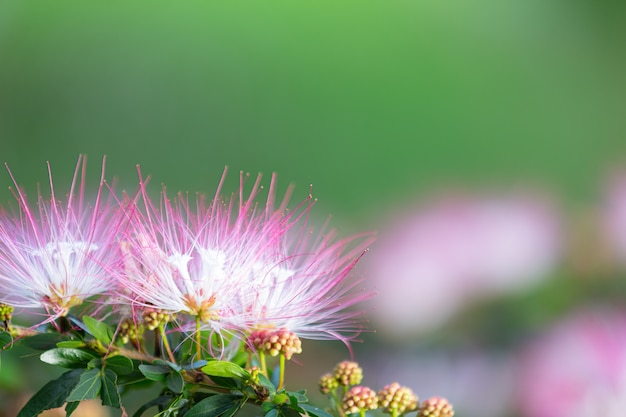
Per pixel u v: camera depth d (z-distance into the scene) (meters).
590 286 1.11
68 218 0.95
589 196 2.72
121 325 0.94
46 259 0.94
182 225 0.94
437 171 3.09
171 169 2.87
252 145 2.96
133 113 2.90
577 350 1.07
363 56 3.24
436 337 1.12
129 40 2.98
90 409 1.03
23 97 2.83
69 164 2.76
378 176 2.99
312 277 0.95
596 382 1.06
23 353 1.06
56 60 2.87
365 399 0.94
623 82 3.16
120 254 0.94
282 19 3.18
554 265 1.12
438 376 1.12
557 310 1.10
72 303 0.94
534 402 1.07
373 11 3.31
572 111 3.19
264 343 0.93
